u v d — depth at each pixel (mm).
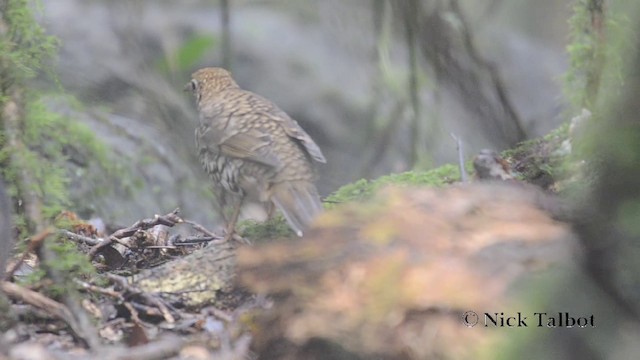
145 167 16484
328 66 21625
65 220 10672
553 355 5949
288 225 10258
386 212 7289
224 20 17953
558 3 25969
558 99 14570
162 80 20172
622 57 9023
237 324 7949
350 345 6785
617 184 5641
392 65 18250
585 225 5883
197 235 11688
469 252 6770
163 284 9008
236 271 8727
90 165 15461
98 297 8875
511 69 22797
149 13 21484
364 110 20891
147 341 8164
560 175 10375
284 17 22531
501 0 24156
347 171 20438
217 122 10312
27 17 9852
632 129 5559
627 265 5680
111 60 20156
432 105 19016
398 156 19094
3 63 9516
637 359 5668
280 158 9953
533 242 6688
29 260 9867
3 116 9438
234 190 10242
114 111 19453
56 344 8211
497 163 10703
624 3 10305
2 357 7711
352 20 22125
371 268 6930
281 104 21094
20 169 9219
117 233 10180
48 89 16203
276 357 7277
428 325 6590
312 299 7039
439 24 15469
